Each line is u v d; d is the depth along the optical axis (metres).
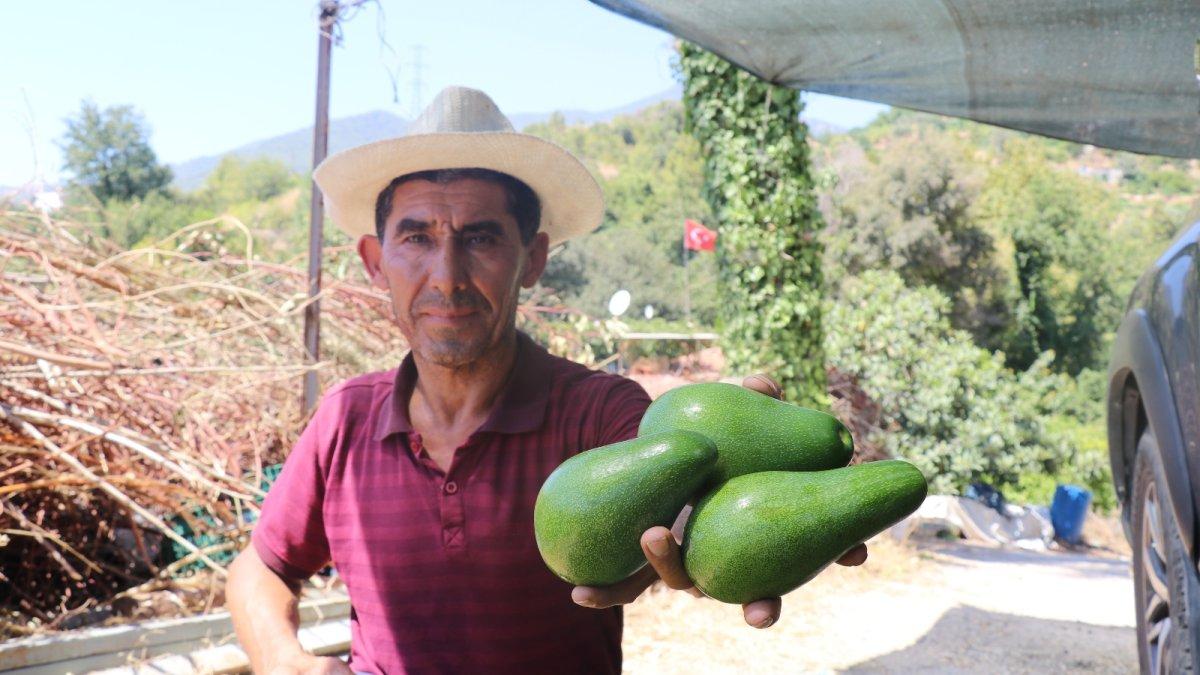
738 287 8.48
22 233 3.90
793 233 8.38
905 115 92.19
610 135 110.38
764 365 8.39
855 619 6.09
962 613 6.38
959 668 5.09
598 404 1.68
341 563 1.79
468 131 1.68
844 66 3.48
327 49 4.10
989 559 9.45
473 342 1.65
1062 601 6.99
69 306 3.48
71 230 4.39
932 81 3.42
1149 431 3.13
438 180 1.67
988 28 2.86
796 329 8.52
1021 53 3.00
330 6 3.95
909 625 5.98
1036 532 12.33
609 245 48.88
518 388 1.70
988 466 13.37
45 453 3.33
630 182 69.81
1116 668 5.17
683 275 48.53
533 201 1.78
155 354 3.78
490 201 1.68
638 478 1.02
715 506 1.02
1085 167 87.25
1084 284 38.28
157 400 3.79
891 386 11.85
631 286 47.16
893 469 1.02
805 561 0.98
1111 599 7.15
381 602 1.73
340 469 1.79
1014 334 36.53
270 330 4.57
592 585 1.08
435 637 1.69
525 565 1.66
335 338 4.91
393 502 1.70
